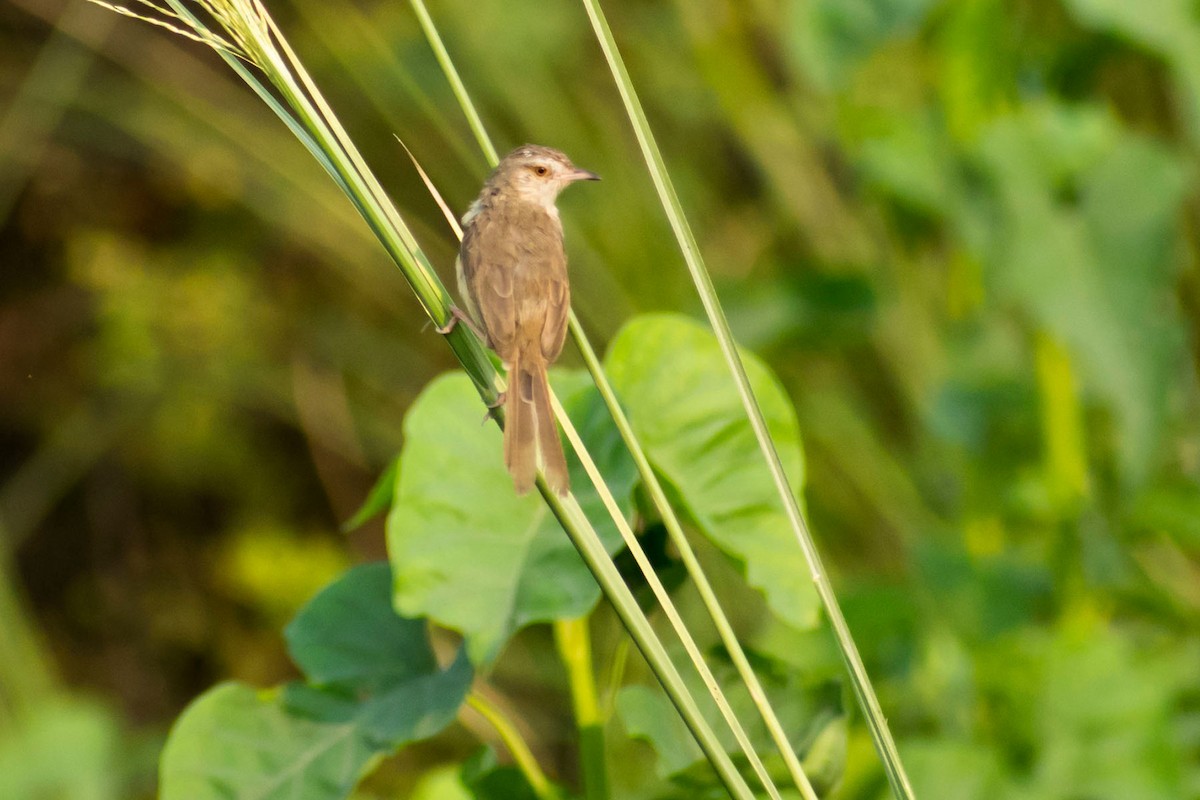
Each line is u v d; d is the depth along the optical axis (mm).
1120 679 8258
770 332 10875
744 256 13109
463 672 5465
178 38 16672
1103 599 9375
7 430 19625
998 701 8422
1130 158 9062
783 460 5637
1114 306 8883
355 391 17312
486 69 13484
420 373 16969
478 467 5555
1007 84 9391
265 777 5352
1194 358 10750
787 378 12617
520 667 14062
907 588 10094
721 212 13438
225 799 5324
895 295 12109
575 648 5465
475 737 14789
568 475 5297
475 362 5215
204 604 19328
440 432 5598
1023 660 8461
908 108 11305
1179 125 10984
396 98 13977
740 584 11656
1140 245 8945
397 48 14219
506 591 5285
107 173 19172
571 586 5250
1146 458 8875
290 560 19000
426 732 5281
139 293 18797
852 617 9266
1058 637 8609
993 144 9094
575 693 5477
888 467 12312
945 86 9492
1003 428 10367
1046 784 7926
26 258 19641
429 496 5465
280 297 18531
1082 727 8125
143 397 18906
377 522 19266
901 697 8523
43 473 19016
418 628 5762
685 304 11758
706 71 12977
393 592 5426
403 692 5535
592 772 5453
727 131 13594
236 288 18578
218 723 5488
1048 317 8828
